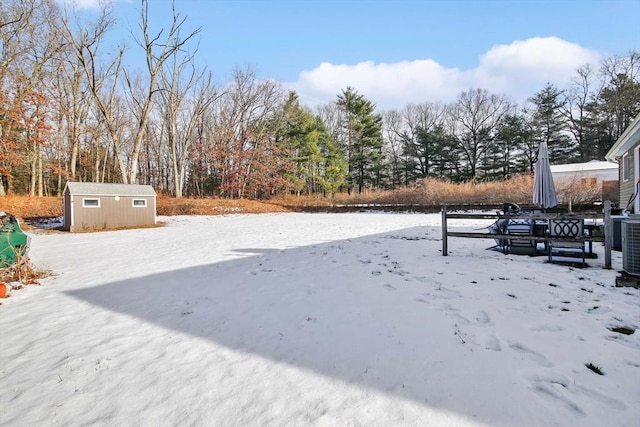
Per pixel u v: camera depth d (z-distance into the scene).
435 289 4.46
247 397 2.34
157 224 18.00
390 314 3.68
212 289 5.06
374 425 1.98
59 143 28.58
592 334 2.98
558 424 1.91
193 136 36.41
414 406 2.13
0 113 20.30
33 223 18.06
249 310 4.07
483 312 3.61
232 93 35.78
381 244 8.52
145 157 39.31
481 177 41.16
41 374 2.82
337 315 3.75
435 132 42.22
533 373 2.43
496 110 41.78
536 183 7.23
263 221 18.41
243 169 33.41
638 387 2.22
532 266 5.41
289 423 2.04
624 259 4.42
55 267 7.30
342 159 39.47
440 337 3.07
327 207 26.59
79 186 15.98
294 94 37.66
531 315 3.46
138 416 2.21
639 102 32.47
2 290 5.09
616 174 21.28
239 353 3.01
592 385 2.25
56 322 4.01
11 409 2.36
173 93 29.95
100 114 31.78
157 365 2.87
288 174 35.59
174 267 6.81
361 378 2.49
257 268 6.33
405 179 44.28
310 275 5.59
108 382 2.64
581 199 18.64
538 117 38.41
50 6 22.80
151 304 4.51
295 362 2.79
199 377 2.64
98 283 5.77
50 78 25.88
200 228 15.48
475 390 2.26
